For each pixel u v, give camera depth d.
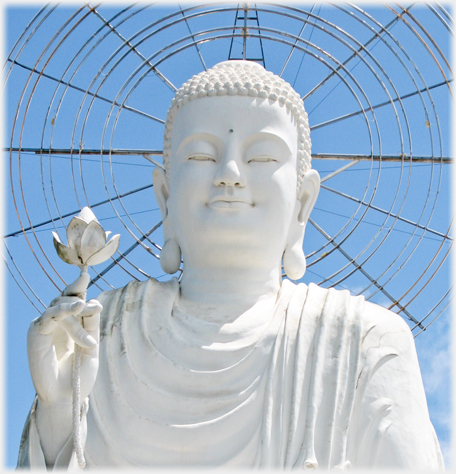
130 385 10.13
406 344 10.57
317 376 10.08
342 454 9.74
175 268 11.55
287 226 11.20
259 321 10.57
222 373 10.04
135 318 10.64
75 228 8.90
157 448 9.79
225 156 10.95
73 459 9.17
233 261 11.00
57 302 8.95
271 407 9.89
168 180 11.70
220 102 11.16
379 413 10.05
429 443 10.12
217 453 9.71
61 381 9.14
